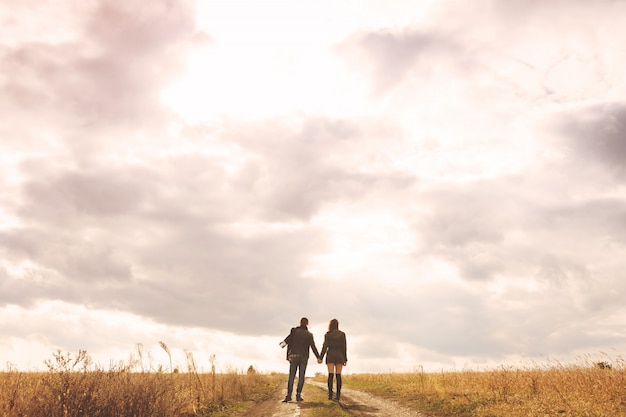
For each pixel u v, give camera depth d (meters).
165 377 9.41
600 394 9.96
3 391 7.54
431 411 10.95
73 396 7.46
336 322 13.32
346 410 10.59
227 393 12.89
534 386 11.70
